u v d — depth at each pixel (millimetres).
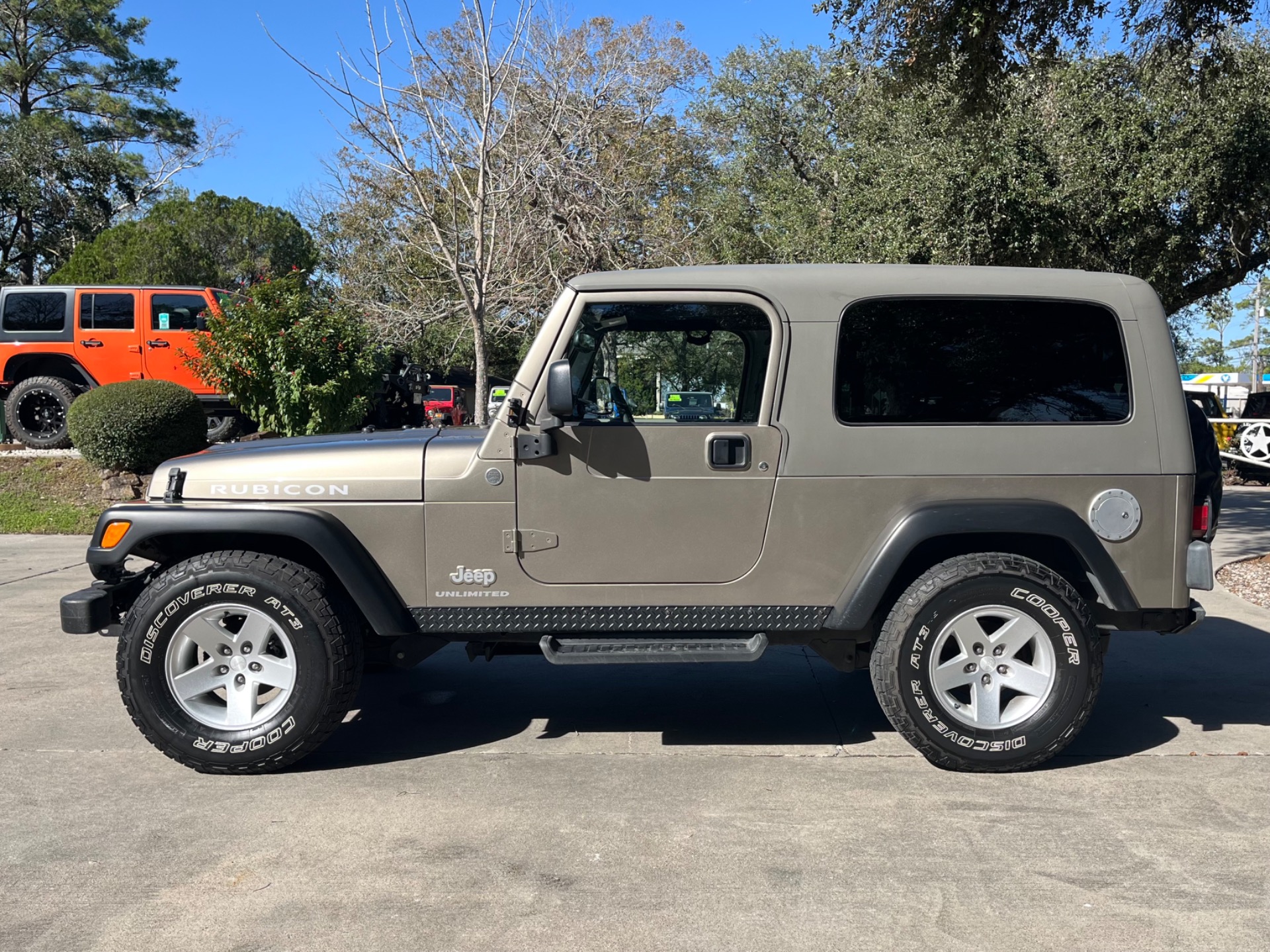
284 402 11383
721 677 5496
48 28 36656
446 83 11891
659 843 3373
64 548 9805
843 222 17797
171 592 3926
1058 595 3908
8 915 2900
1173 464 4000
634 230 17641
